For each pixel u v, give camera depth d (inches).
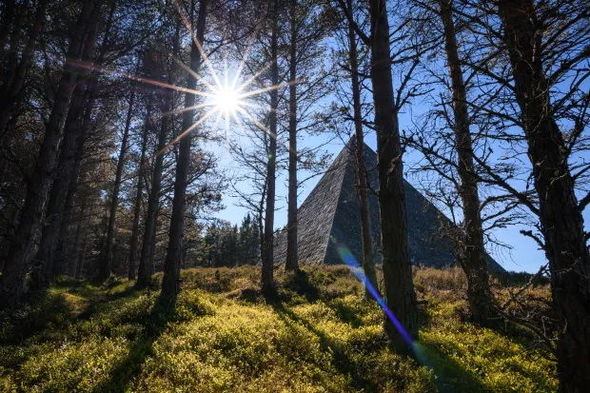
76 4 657.0
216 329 379.2
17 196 919.7
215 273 884.0
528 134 168.6
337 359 327.9
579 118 152.9
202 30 625.6
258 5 650.2
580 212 164.1
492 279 605.9
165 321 418.9
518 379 293.4
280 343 351.6
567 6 170.6
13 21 602.9
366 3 373.1
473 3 183.6
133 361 309.3
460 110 215.5
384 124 342.6
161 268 2046.0
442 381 284.8
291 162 838.5
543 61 173.9
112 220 1099.9
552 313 182.9
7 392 270.2
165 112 830.5
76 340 368.8
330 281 743.1
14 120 611.5
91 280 1034.1
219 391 259.1
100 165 1352.1
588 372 155.1
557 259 163.3
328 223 1096.8
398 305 334.6
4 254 913.5
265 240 682.8
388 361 311.1
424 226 1087.6
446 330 403.9
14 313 420.8
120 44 690.8
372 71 351.9
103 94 721.0
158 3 608.1
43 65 685.3
